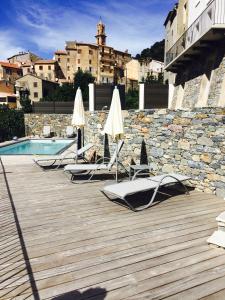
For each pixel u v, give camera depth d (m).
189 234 4.27
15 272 3.30
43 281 3.13
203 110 6.16
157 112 7.41
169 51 19.39
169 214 5.12
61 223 4.72
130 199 5.99
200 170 6.42
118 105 6.74
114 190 5.47
